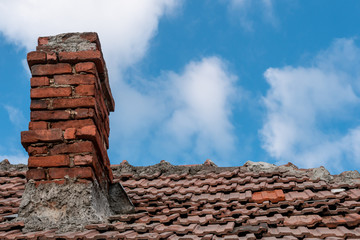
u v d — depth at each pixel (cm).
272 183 533
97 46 482
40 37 478
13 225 396
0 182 578
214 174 579
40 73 452
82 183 415
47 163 419
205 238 376
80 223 398
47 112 439
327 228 409
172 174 595
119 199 477
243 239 376
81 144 424
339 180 530
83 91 447
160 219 426
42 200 412
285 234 388
